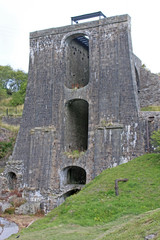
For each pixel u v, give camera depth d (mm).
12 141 39750
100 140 28078
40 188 29875
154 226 9750
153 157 23641
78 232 13492
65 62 31797
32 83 32938
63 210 17953
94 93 29484
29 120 32281
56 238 12820
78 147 33312
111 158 27203
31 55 33500
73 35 31812
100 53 29781
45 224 16469
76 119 33281
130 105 27422
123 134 27188
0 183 31922
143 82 37969
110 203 16938
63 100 30969
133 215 14953
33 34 33594
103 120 28391
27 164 31391
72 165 29219
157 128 25891
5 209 28234
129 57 28344
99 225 14750
